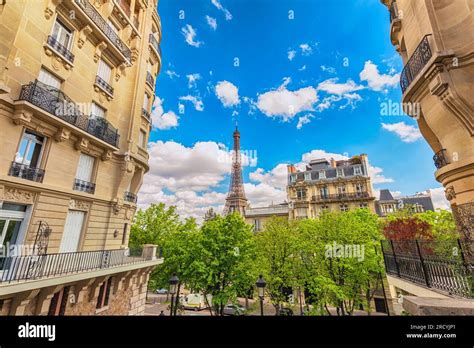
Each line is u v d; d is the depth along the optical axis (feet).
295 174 158.61
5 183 31.53
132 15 61.11
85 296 40.63
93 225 45.88
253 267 72.54
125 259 50.70
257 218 152.76
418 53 32.63
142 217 101.04
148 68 70.54
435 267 23.61
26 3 35.35
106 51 51.57
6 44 32.22
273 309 110.42
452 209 31.12
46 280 31.14
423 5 32.53
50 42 38.88
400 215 71.31
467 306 11.23
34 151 36.47
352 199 129.59
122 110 56.24
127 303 53.16
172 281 44.09
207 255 70.23
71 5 41.73
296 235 86.74
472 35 28.60
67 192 39.96
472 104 27.71
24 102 32.48
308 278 73.67
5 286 26.43
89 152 45.73
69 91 42.11
